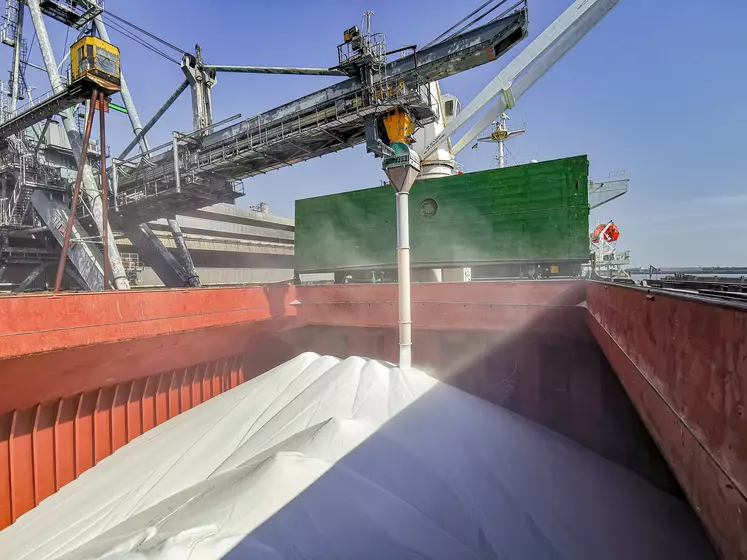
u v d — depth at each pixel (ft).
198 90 91.91
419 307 51.96
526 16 50.83
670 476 33.22
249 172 84.64
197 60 91.86
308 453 29.22
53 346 34.09
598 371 40.93
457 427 34.99
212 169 80.79
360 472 27.37
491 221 54.70
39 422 35.78
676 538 26.17
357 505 24.40
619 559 24.27
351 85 62.69
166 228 128.47
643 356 18.12
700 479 11.60
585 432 41.57
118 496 35.19
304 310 59.93
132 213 100.53
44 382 34.81
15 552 30.42
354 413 36.14
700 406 11.61
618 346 23.94
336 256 66.39
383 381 41.39
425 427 33.81
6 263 101.14
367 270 66.18
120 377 41.47
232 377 55.77
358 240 64.64
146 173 92.58
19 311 32.22
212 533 22.38
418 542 22.81
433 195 58.29
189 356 48.08
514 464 32.19
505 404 47.65
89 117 56.65
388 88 58.39
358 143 71.87
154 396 45.80
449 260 57.00
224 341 51.34
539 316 44.47
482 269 64.95
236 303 51.29
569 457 35.91
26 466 34.86
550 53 53.36
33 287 107.96
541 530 25.95
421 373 43.52
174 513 27.45
